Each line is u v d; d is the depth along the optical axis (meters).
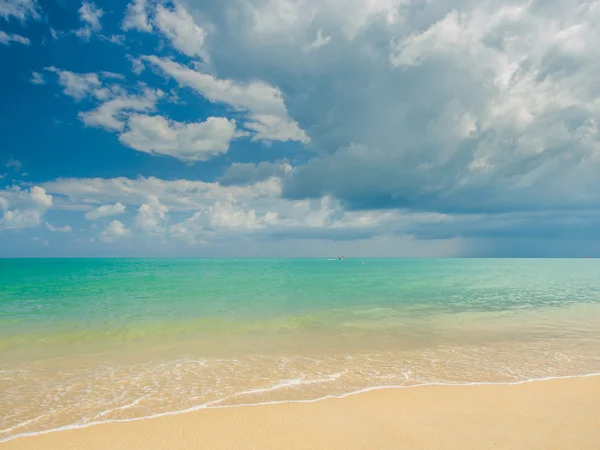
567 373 9.91
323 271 71.44
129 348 12.48
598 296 28.67
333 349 12.48
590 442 6.02
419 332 15.17
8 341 13.35
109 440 6.20
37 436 6.34
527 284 40.69
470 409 7.48
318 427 6.68
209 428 6.65
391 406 7.65
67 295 27.58
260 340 13.71
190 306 22.11
